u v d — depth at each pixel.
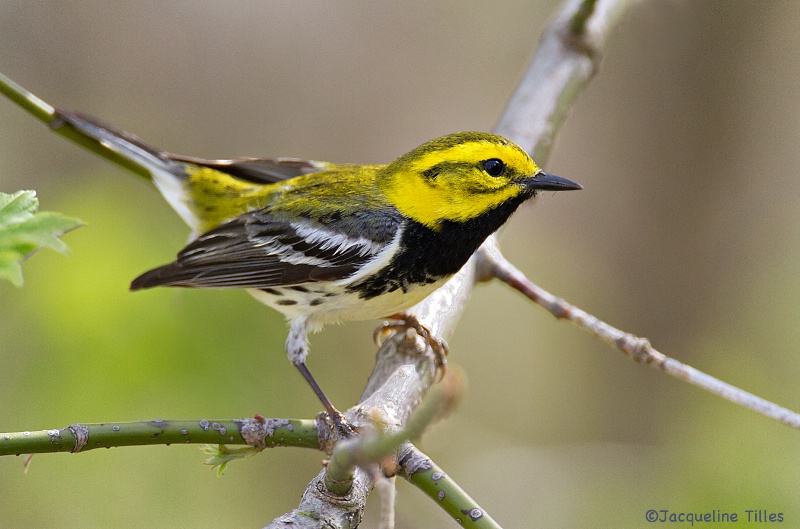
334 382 14.62
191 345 11.17
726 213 16.81
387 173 8.93
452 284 8.86
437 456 14.30
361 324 15.11
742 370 13.48
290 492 13.74
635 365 16.80
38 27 17.52
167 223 11.98
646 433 16.56
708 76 16.78
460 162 8.38
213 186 9.64
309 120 18.36
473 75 18.78
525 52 18.75
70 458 12.43
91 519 12.39
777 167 16.64
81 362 10.81
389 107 18.58
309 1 18.75
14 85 8.94
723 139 16.81
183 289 11.30
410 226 8.55
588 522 12.93
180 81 18.08
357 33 18.80
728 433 11.03
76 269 11.07
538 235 17.48
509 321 17.44
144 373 10.91
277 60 18.42
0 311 11.13
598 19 10.70
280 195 9.30
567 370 17.12
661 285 17.08
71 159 16.03
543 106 10.02
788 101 16.55
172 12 18.08
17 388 10.78
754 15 16.47
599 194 17.42
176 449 12.80
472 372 17.25
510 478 13.67
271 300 9.02
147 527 12.55
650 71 17.06
